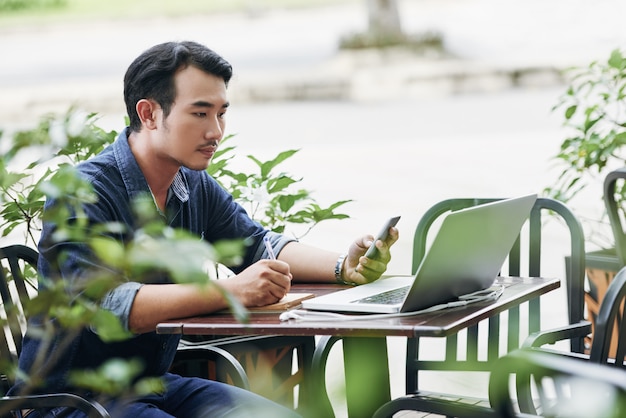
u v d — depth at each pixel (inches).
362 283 128.2
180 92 119.8
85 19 1090.7
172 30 1042.1
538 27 885.2
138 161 123.4
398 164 462.0
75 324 66.2
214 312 112.7
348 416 122.7
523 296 119.0
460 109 660.7
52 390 113.6
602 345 105.3
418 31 898.1
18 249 127.3
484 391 171.3
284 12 1069.1
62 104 744.3
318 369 117.9
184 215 130.5
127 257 58.4
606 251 177.9
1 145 71.1
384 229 126.6
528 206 119.8
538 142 498.3
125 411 111.5
